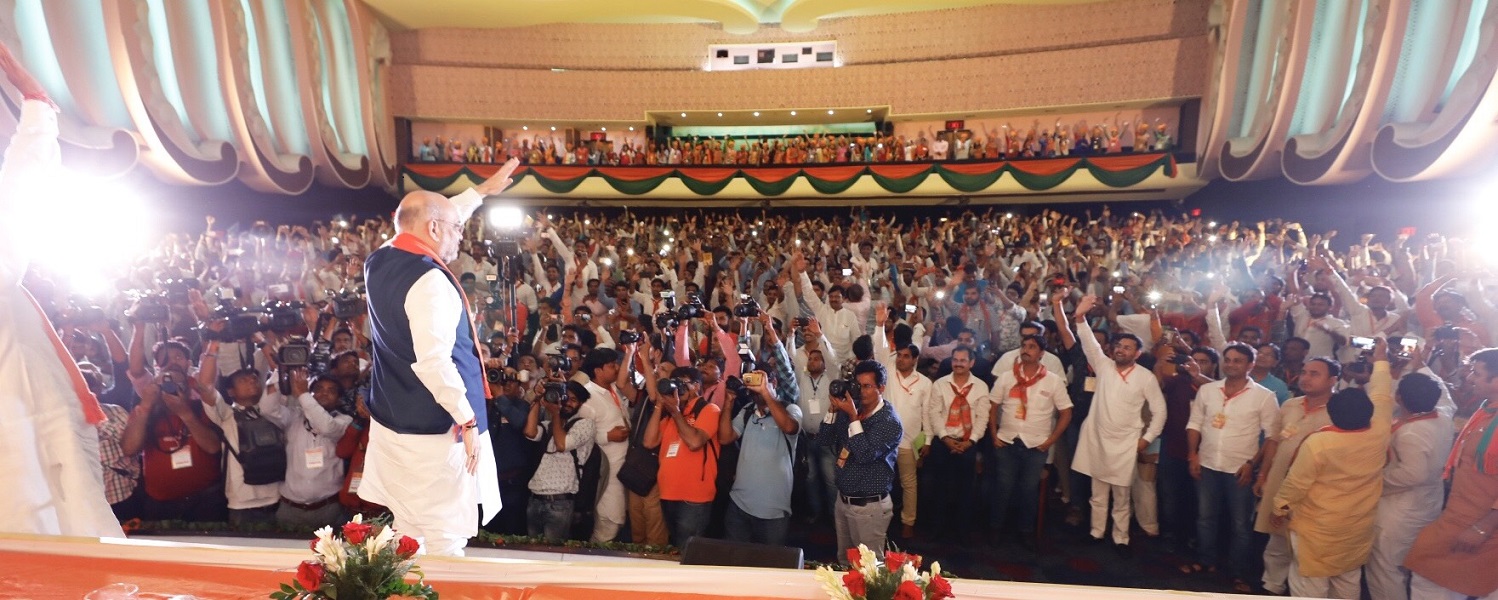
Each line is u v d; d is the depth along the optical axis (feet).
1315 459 11.82
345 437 14.33
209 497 14.71
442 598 6.00
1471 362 11.53
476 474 8.28
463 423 7.72
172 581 6.13
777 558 8.21
